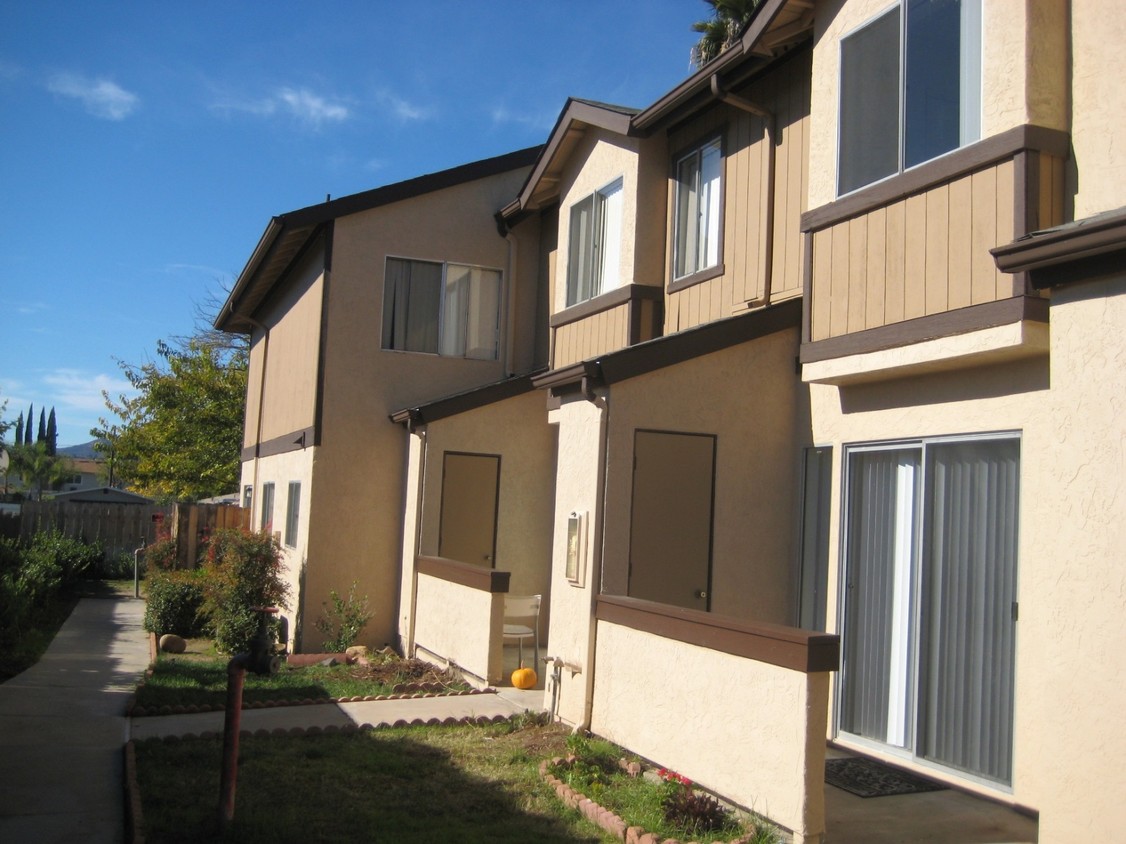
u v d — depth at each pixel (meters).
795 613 9.05
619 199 12.49
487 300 15.98
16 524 24.62
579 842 6.11
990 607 6.97
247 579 15.16
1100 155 6.32
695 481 8.93
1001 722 6.80
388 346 15.30
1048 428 5.60
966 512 7.25
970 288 6.77
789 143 9.95
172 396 31.09
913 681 7.54
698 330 8.91
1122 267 5.21
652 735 7.54
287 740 8.62
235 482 30.73
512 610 11.58
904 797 6.80
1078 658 5.30
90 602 20.45
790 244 9.78
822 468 8.94
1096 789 5.15
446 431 13.72
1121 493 5.16
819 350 8.16
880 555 8.09
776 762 6.07
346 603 14.57
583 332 13.04
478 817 6.57
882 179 7.68
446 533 13.64
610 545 8.59
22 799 6.90
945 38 7.19
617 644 8.20
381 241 15.38
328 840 6.07
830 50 8.34
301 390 16.06
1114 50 6.32
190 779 7.33
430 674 11.90
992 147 6.66
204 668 12.76
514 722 9.19
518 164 16.11
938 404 7.49
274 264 17.22
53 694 10.60
